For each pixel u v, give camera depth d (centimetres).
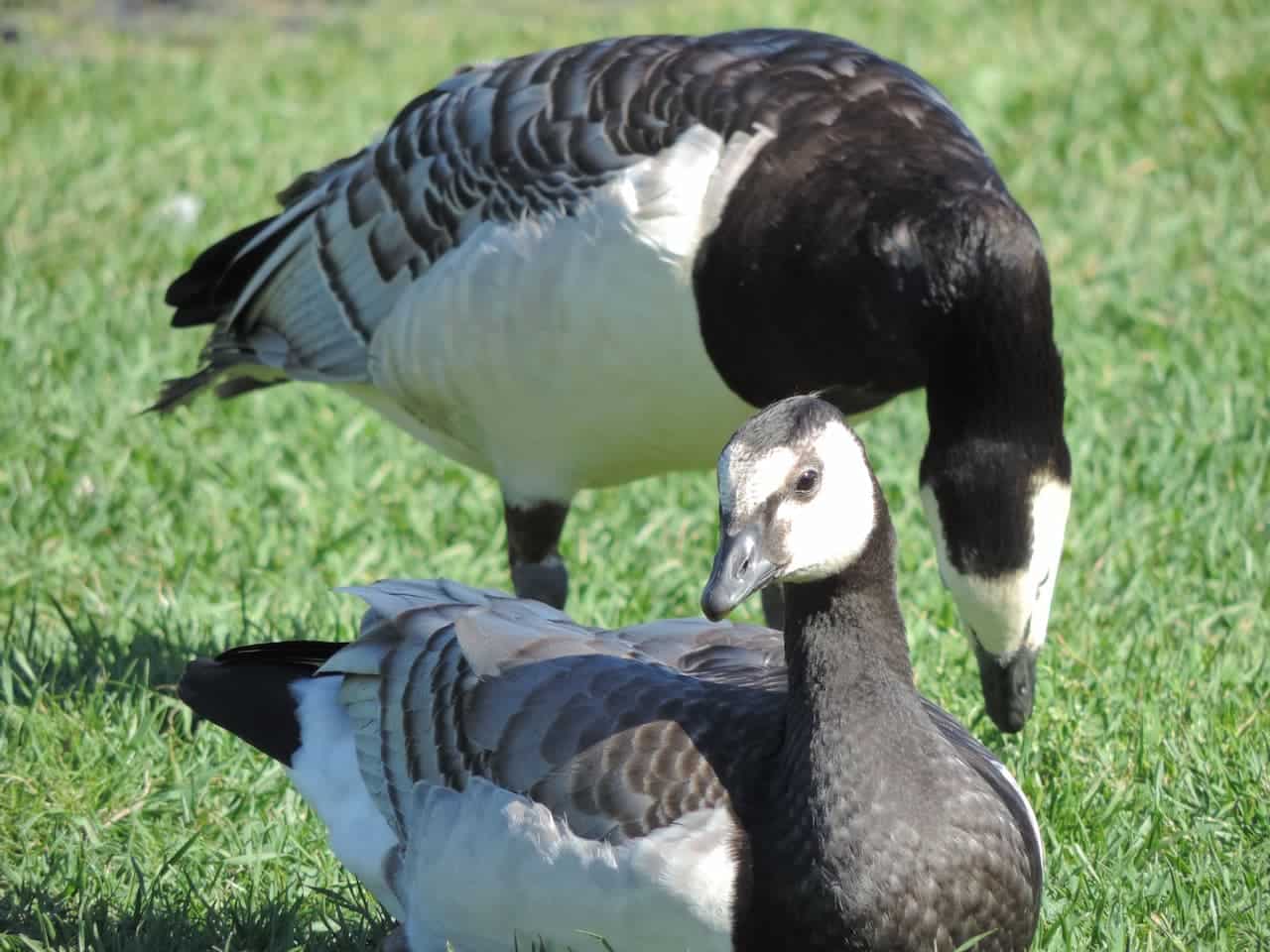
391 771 838
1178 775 982
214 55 2739
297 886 914
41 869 937
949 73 2338
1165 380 1541
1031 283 939
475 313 1070
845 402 1041
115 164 2119
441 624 868
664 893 743
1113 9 2648
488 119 1088
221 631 1203
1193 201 1920
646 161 1016
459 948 815
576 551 1336
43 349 1636
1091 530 1305
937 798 762
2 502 1365
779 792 761
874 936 750
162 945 861
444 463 1490
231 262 1244
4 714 1069
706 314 1009
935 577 1256
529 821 764
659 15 2894
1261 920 859
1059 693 1077
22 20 2894
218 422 1551
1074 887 892
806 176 993
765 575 764
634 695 800
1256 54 2291
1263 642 1134
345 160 1218
